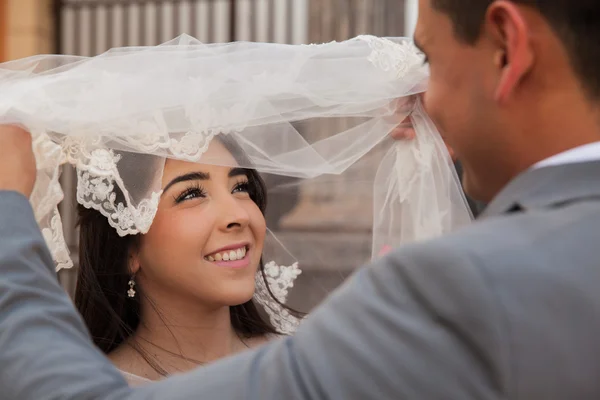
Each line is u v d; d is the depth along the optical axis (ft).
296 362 2.80
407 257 2.78
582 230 2.70
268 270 7.50
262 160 6.19
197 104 5.63
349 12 18.17
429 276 2.69
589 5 2.84
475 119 3.18
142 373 6.36
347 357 2.70
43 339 3.17
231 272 6.25
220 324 6.57
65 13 21.04
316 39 18.45
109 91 5.32
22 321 3.21
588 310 2.55
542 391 2.51
